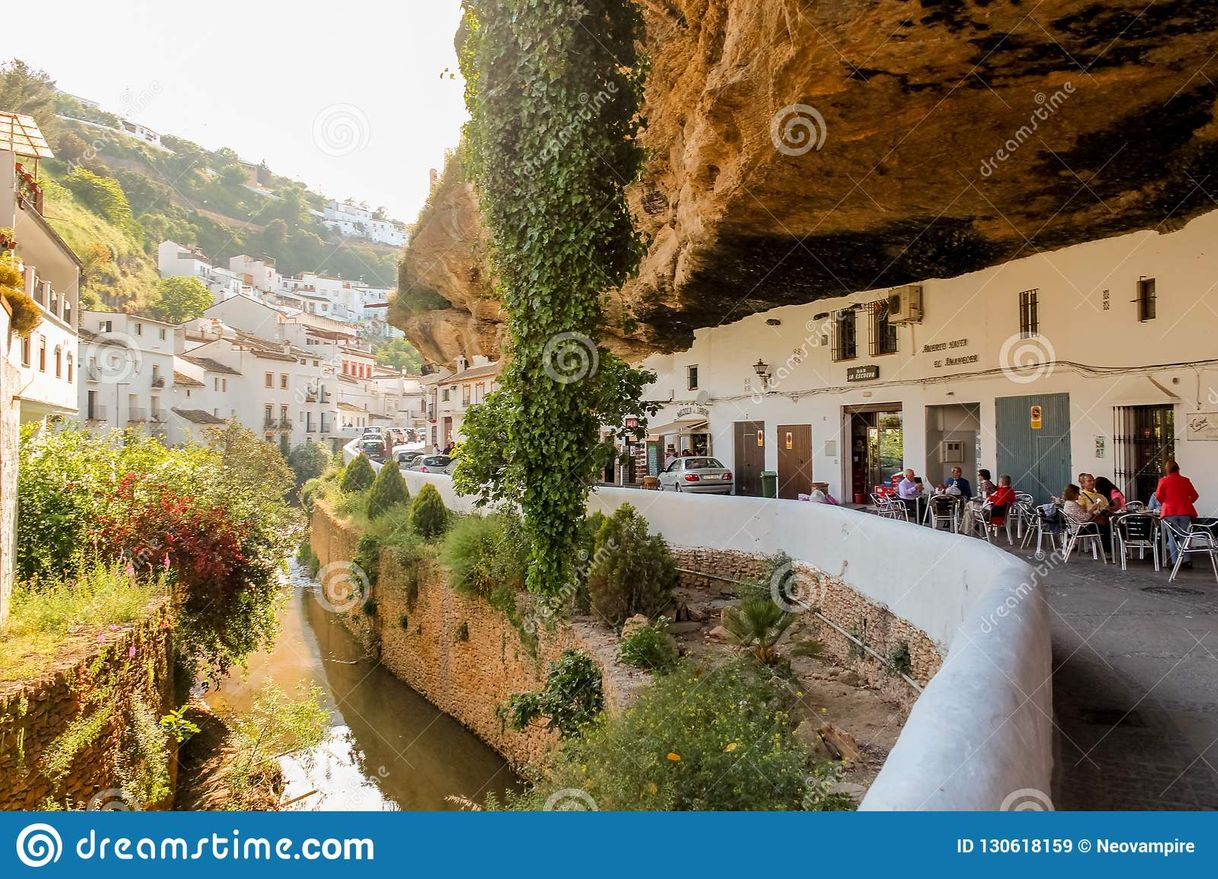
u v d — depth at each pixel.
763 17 8.07
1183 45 6.74
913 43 6.91
